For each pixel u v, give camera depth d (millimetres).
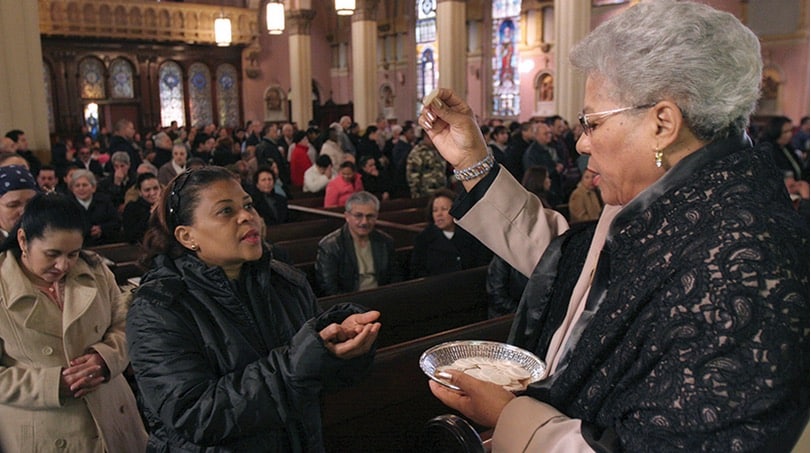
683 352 887
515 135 8883
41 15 18125
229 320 1659
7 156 4422
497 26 21812
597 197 6379
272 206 6551
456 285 4258
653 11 1024
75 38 19141
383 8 24719
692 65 973
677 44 981
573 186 9016
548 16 20078
